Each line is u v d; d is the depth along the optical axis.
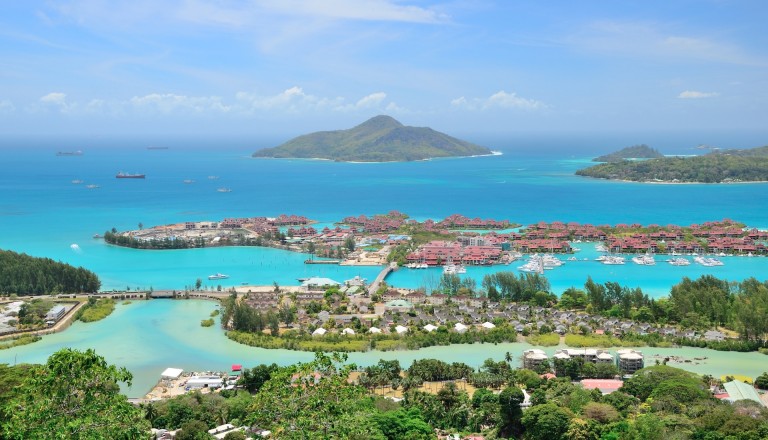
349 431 123.62
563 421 192.88
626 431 185.88
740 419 182.62
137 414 119.12
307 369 129.25
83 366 116.75
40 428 108.94
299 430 119.81
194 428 188.75
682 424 184.38
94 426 110.50
